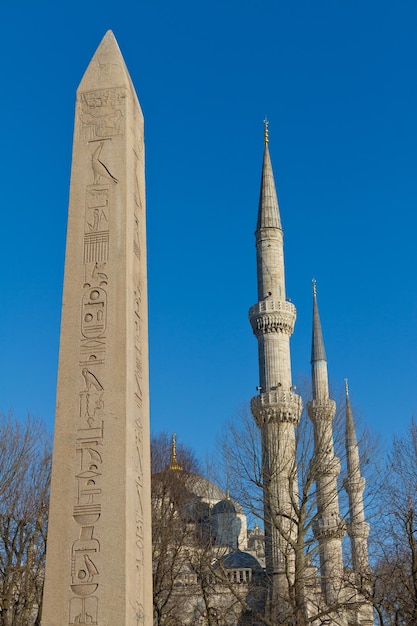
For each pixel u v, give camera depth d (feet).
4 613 128.16
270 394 216.74
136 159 61.41
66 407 52.49
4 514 138.51
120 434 51.39
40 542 142.72
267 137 269.03
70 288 55.83
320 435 162.61
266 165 265.75
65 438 51.72
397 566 134.62
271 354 234.58
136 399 53.93
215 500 233.35
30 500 141.59
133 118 62.08
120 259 56.18
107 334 54.08
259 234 253.85
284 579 165.37
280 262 250.98
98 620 46.96
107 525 49.19
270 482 156.76
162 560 150.10
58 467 51.06
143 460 53.67
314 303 323.78
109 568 48.16
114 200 58.08
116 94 61.46
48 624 47.32
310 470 155.63
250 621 161.79
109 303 54.95
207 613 143.23
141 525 51.65
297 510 149.59
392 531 143.33
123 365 53.16
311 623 148.15
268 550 179.93
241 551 217.36
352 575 152.05
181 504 184.96
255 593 170.30
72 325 54.70
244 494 156.66
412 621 127.95
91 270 56.08
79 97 61.82
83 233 57.31
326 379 306.76
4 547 137.80
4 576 132.05
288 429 213.05
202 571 150.00
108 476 50.39
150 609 50.96
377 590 147.43
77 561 48.57
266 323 237.25
